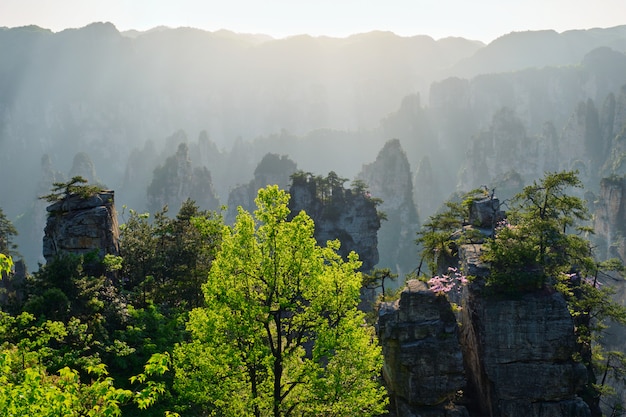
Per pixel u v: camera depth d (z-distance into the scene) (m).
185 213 58.06
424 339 36.00
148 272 53.03
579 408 35.81
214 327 25.44
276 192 26.70
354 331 25.98
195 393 25.03
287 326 27.86
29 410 14.71
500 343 36.56
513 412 36.06
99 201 51.94
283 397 25.98
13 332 31.73
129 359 36.12
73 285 39.16
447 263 53.97
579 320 45.94
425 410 35.41
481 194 58.72
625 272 52.03
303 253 25.89
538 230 40.44
